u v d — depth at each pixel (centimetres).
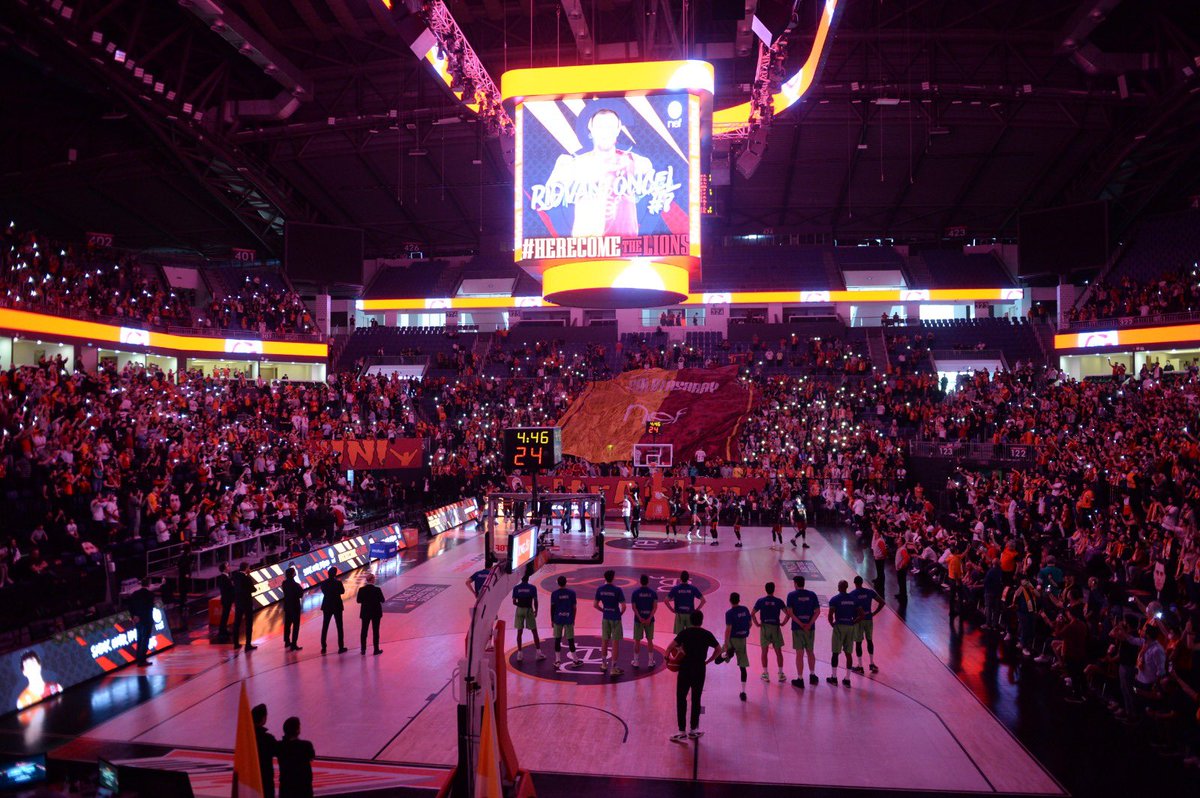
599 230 1833
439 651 1869
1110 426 3681
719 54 4128
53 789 1065
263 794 954
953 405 4541
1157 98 4022
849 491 4000
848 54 4119
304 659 1806
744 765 1266
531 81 1867
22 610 1888
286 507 3148
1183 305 4484
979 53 4166
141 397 3412
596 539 1748
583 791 1177
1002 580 2103
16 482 2398
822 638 2006
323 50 4256
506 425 4756
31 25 3108
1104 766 1247
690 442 3403
